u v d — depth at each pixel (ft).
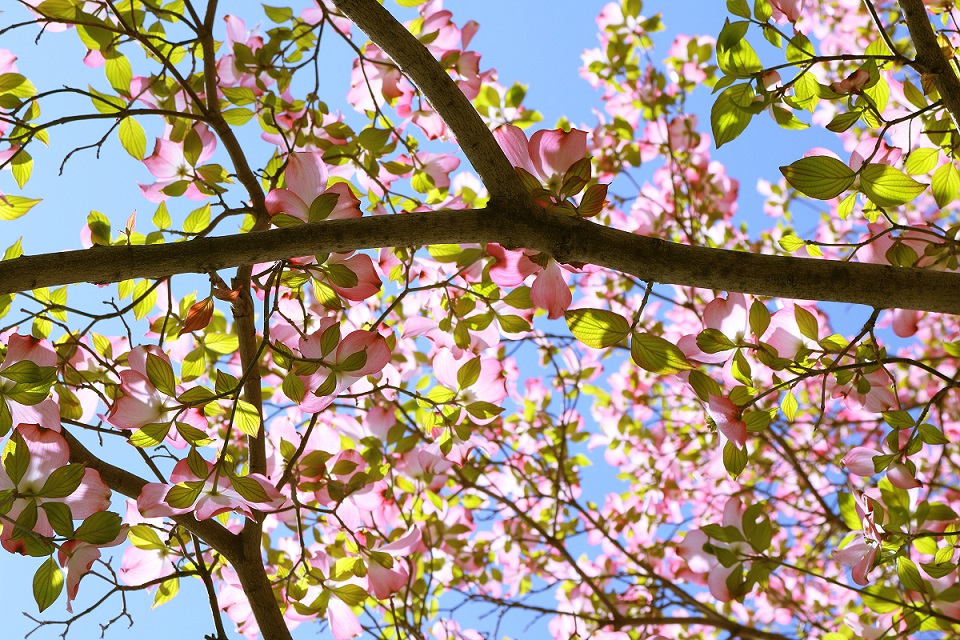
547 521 10.22
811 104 5.25
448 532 8.07
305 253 5.00
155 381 5.06
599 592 8.89
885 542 5.44
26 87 5.75
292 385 5.23
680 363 5.13
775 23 5.35
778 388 5.28
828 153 5.35
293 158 5.23
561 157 5.13
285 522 6.49
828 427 10.32
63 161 5.61
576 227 5.05
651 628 10.14
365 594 5.76
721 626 8.43
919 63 5.16
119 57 5.85
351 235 5.00
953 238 5.41
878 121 5.32
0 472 5.08
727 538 5.62
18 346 5.16
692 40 8.77
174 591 5.87
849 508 5.59
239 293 5.10
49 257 4.88
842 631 6.20
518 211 5.04
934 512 5.47
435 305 6.17
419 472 7.24
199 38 5.83
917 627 5.68
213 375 6.63
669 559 9.78
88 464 5.40
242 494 5.05
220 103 6.07
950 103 5.15
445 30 6.20
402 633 7.15
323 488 6.11
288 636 5.44
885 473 5.47
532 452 9.74
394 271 6.15
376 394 7.28
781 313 5.45
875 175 5.13
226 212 5.74
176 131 6.00
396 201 6.42
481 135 5.07
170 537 5.51
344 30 6.49
